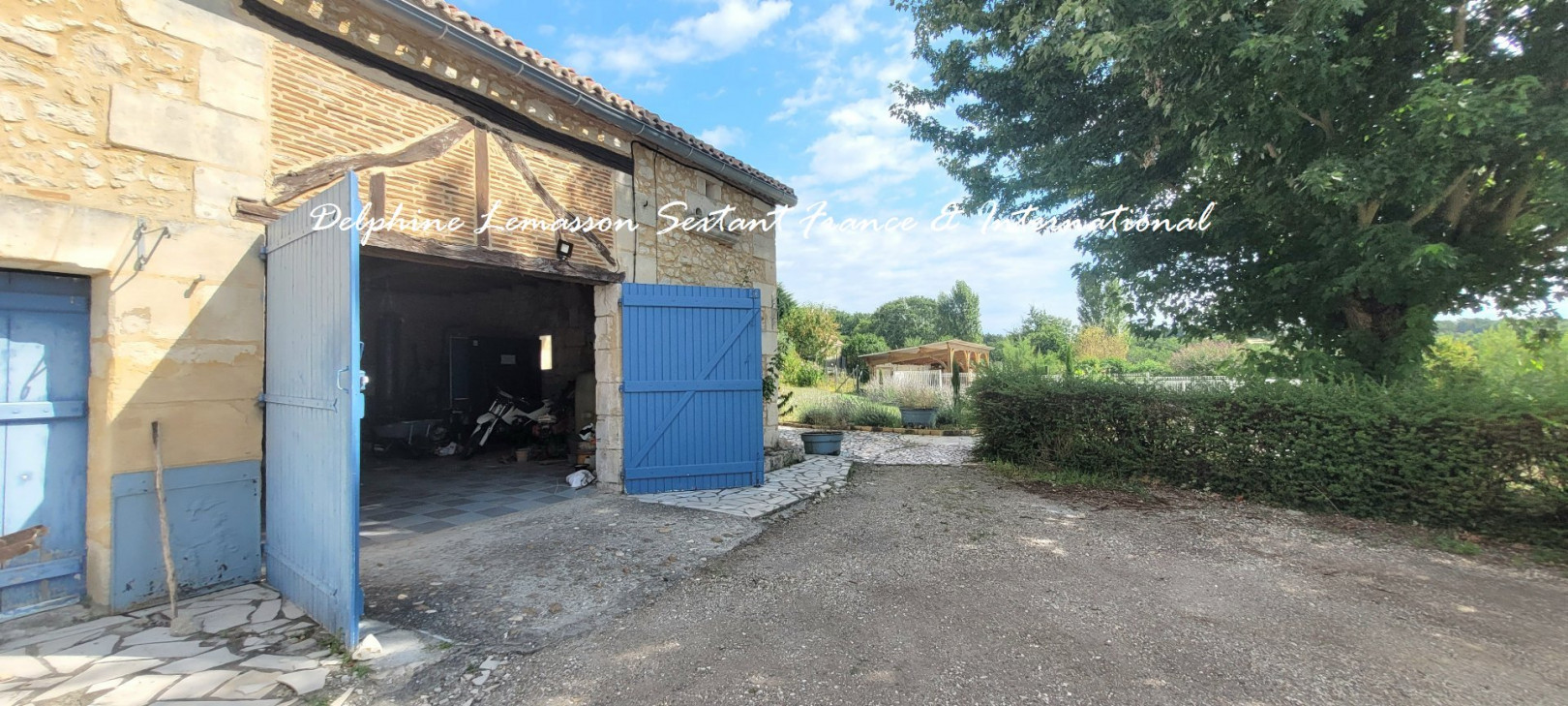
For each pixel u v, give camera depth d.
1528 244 6.45
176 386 3.29
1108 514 5.55
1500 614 3.34
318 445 2.95
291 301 3.27
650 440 6.08
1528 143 5.41
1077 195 9.31
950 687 2.53
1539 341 6.85
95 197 3.04
